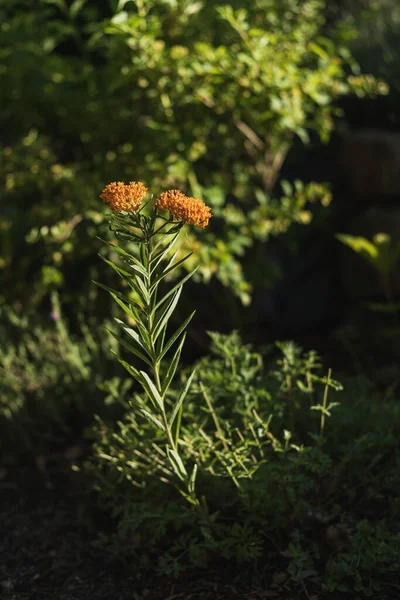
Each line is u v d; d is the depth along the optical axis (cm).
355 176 429
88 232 345
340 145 441
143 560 247
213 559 241
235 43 348
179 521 236
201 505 245
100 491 285
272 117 345
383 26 464
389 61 447
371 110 445
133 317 199
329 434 259
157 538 243
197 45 322
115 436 255
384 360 394
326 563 229
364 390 298
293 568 222
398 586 217
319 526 242
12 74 381
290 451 258
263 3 357
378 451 262
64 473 317
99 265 388
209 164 393
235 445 247
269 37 335
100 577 244
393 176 408
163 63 324
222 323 413
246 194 389
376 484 255
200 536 251
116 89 354
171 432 220
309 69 375
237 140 380
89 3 441
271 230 377
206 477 239
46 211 353
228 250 350
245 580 230
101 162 374
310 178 445
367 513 251
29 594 237
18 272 400
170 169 340
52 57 375
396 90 434
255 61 327
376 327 418
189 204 179
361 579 217
